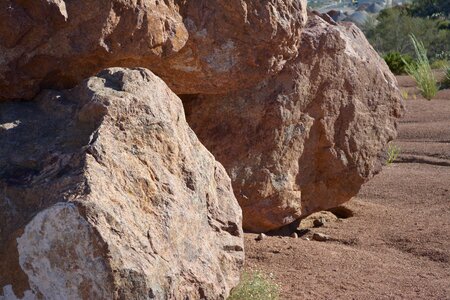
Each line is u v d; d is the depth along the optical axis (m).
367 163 7.97
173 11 5.79
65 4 5.20
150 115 4.63
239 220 5.12
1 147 4.72
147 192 4.32
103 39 5.38
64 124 4.81
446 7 51.34
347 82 7.60
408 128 15.16
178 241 4.35
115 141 4.40
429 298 5.86
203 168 4.95
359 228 8.27
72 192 4.00
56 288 3.90
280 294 5.93
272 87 7.00
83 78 5.55
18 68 5.25
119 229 3.94
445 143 13.80
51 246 3.91
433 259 7.06
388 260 7.01
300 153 7.39
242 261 5.02
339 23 8.23
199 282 4.39
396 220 8.58
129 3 5.42
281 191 7.27
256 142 7.02
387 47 43.44
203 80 6.23
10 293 4.06
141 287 3.90
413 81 23.22
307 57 7.17
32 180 4.34
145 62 5.79
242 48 6.22
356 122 7.76
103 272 3.81
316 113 7.40
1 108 5.25
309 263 6.79
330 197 7.85
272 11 6.25
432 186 10.31
